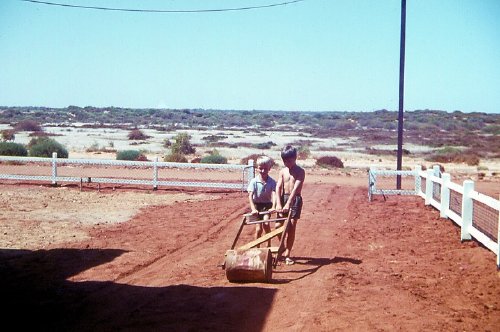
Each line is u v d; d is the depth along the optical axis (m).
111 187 22.89
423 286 8.84
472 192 11.83
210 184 22.11
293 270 9.92
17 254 11.01
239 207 17.97
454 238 12.79
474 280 9.12
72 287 8.75
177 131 100.19
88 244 12.02
